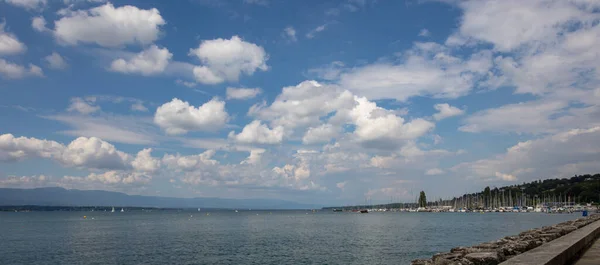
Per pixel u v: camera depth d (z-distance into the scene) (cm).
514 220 17012
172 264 4816
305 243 7069
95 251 6234
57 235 9781
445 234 9075
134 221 18900
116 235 9581
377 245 6619
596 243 2025
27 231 11544
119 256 5606
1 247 6988
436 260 2209
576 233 1989
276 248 6291
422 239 7744
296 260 4966
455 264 1609
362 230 10856
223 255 5519
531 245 2019
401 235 8838
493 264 1569
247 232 10319
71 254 5909
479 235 8725
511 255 1869
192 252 5891
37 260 5388
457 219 19238
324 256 5281
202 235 9306
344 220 19512
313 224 15025
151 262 5009
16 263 5147
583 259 1508
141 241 7812
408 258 5016
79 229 12369
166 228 12562
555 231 2578
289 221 18450
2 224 16250
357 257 5144
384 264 4575
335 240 7631
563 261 1270
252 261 4938
